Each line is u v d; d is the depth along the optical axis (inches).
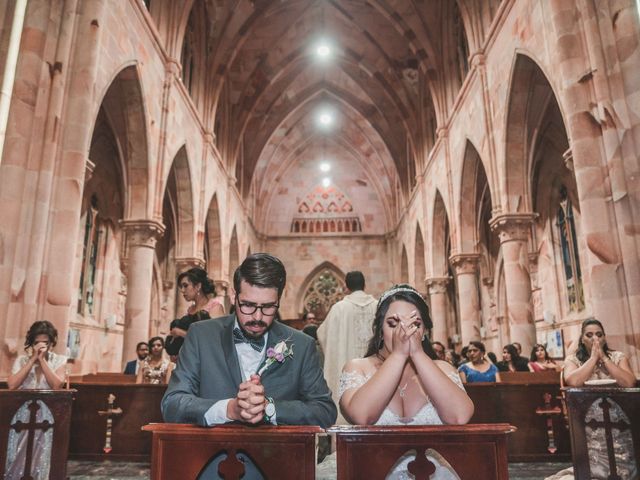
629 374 213.3
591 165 290.5
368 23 851.4
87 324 596.1
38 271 288.8
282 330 120.0
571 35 310.7
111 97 470.9
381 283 1268.5
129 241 488.1
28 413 203.5
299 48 920.9
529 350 449.7
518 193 473.4
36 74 303.9
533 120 478.0
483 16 548.1
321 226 1314.0
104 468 271.3
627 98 287.0
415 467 97.1
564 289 634.8
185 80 665.0
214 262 850.8
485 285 840.3
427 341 125.7
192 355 113.4
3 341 272.7
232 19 743.1
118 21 404.2
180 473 96.5
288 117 1150.3
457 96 625.0
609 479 173.6
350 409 107.2
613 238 280.5
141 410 293.9
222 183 852.6
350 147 1295.5
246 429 96.0
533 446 292.5
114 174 655.8
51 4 317.4
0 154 292.2
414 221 984.3
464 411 106.3
